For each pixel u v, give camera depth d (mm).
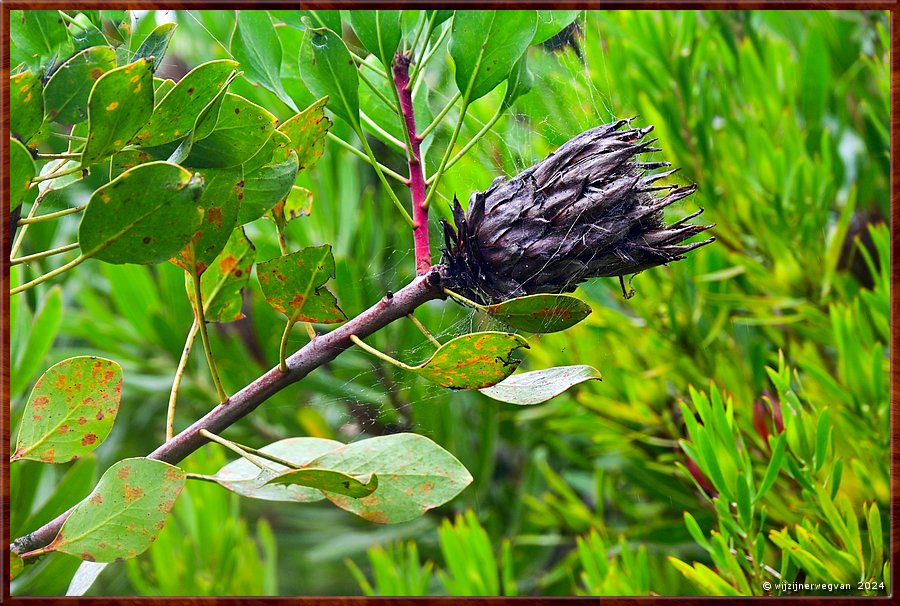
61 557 1052
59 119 750
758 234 1131
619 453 1291
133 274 1279
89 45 796
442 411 1347
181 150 758
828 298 1131
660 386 1143
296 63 894
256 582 1344
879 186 1216
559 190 757
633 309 1207
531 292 771
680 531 1236
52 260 1314
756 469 1043
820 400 1104
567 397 1264
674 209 1115
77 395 806
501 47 777
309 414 1391
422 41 877
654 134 1131
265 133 767
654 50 1146
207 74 744
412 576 1162
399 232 1342
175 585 1265
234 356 1327
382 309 775
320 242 1281
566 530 1372
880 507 1021
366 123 838
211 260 766
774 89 1148
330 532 1630
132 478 766
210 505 1291
